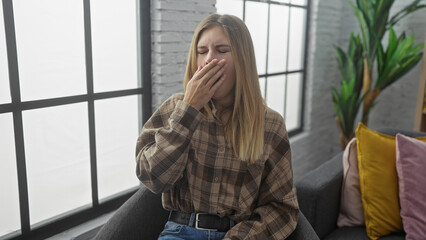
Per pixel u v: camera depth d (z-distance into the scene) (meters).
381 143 1.55
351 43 2.73
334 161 1.73
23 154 1.33
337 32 3.16
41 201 1.43
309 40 2.90
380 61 2.55
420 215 1.40
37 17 1.32
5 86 1.25
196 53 1.04
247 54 1.00
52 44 1.37
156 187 0.97
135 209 1.15
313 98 2.98
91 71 1.51
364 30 2.59
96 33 1.52
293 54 2.81
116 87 1.63
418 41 2.88
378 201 1.48
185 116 0.93
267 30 2.50
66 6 1.40
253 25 2.36
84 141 1.54
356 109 2.70
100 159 1.63
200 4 1.76
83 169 1.56
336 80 3.30
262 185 1.11
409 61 2.45
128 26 1.63
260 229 1.02
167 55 1.67
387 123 3.14
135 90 1.68
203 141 1.04
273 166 1.09
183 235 1.03
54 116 1.42
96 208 1.61
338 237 1.48
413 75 2.95
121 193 1.73
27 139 1.35
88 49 1.49
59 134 1.45
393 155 1.53
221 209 1.03
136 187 1.82
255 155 1.03
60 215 1.50
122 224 1.12
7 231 1.34
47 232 1.44
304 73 2.94
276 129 1.10
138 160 1.00
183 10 1.69
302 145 2.88
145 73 1.69
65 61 1.42
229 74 1.00
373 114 3.19
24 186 1.35
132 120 1.73
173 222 1.06
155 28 1.63
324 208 1.47
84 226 1.54
